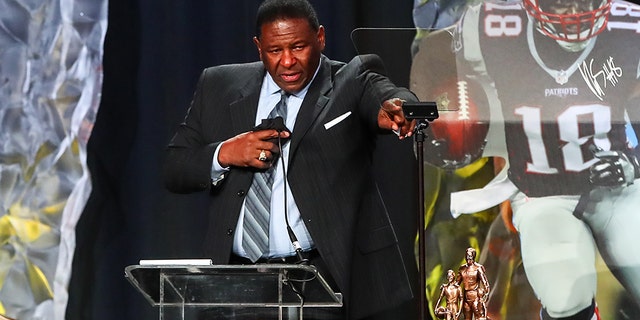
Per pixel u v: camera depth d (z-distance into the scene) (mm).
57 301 12570
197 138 9531
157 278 7902
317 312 8656
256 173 9055
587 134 10195
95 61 12773
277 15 8930
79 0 12820
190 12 12680
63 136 12711
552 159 10352
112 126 12727
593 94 10141
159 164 12625
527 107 10258
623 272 10281
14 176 12664
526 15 10133
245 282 7926
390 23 12320
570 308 10430
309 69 9047
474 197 10789
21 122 12695
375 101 8984
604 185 10250
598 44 10078
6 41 12734
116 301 12578
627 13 10016
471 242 11000
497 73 10227
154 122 12633
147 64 12688
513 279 10641
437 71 9492
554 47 10109
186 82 12625
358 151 9219
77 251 12617
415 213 12102
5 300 12523
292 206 8992
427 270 11312
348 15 12352
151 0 12750
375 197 9352
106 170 12695
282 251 8945
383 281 9141
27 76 12734
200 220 12609
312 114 9094
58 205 12656
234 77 9602
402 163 12172
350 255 8867
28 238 12609
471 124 10422
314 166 9000
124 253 12625
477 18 10203
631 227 10234
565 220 10414
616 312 10305
